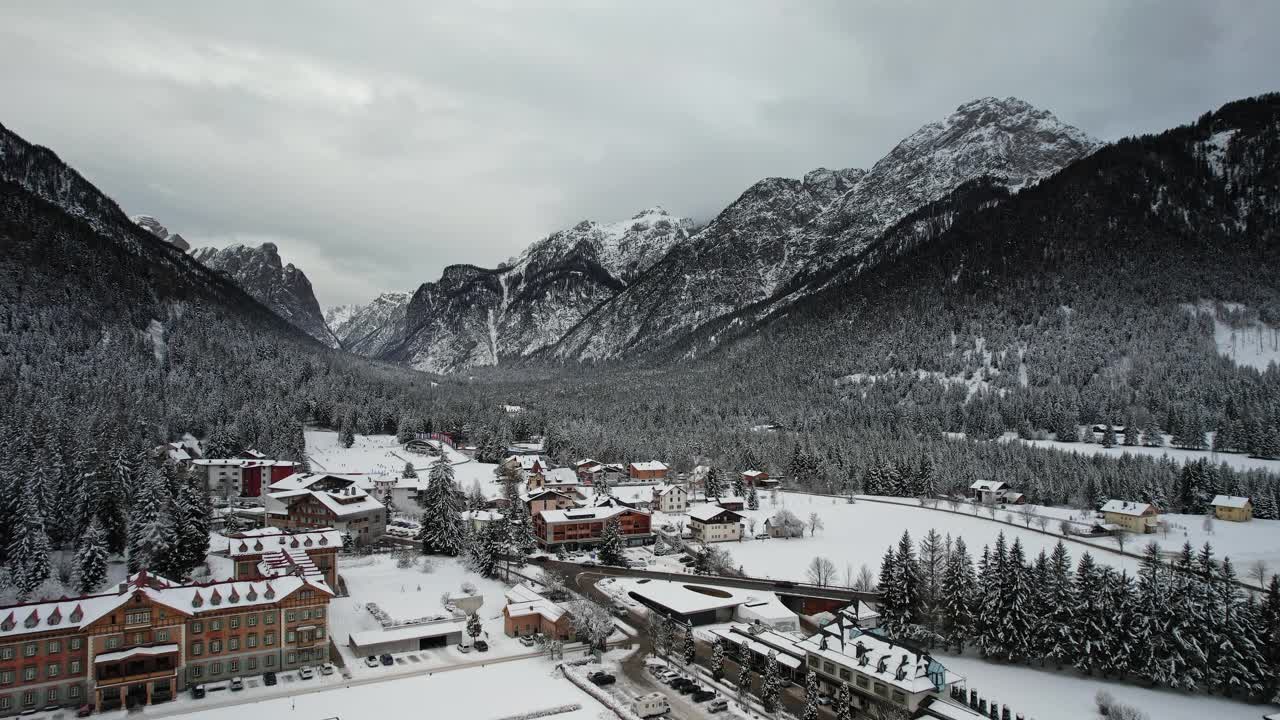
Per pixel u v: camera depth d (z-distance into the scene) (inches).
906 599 5187.0
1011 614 4837.6
